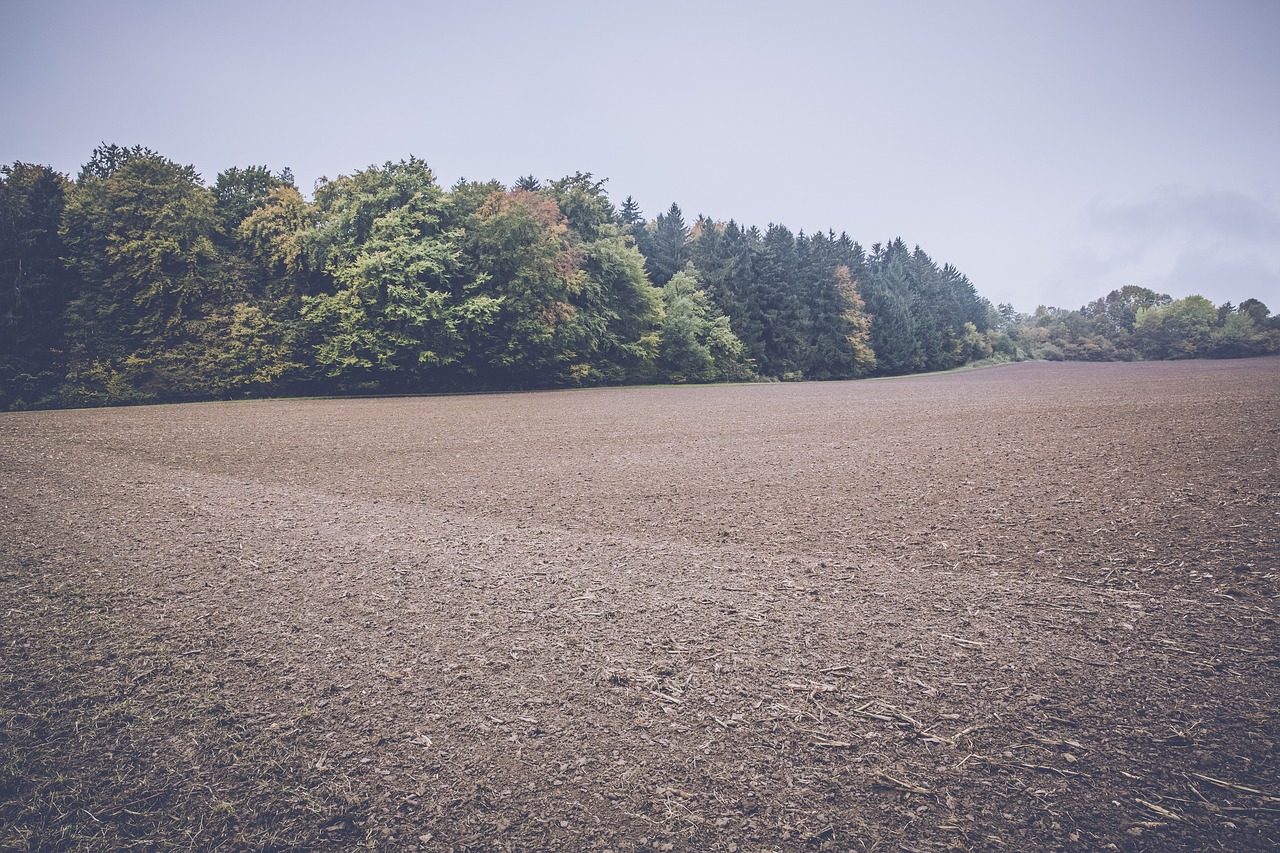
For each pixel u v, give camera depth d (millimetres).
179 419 22281
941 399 29609
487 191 47375
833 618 4855
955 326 102500
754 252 68500
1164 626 4488
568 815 2832
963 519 7523
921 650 4289
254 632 4777
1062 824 2688
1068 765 3064
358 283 36125
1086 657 4102
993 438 14422
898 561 6133
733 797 2928
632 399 33656
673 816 2812
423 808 2898
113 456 13609
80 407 31453
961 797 2875
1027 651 4215
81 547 6957
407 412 25344
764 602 5207
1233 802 2777
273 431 18391
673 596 5387
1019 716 3480
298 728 3535
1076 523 7094
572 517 8195
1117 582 5336
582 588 5609
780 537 7086
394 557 6566
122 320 34562
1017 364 101688
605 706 3709
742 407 27141
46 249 34469
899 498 8758
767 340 67250
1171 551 5988
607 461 12719
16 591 5637
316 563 6379
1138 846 2551
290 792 3021
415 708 3719
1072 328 122500
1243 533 6336
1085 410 20203
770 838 2664
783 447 14312
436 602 5332
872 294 87500
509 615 5043
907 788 2949
